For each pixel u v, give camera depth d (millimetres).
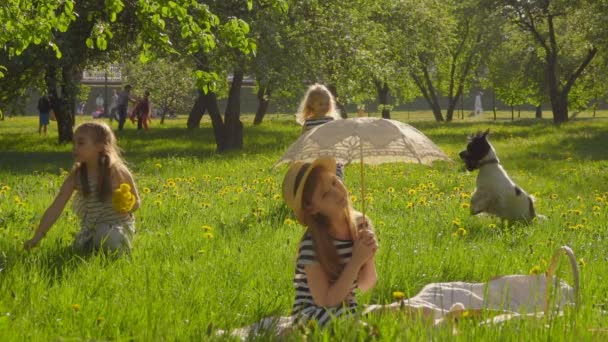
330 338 5406
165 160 26234
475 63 71250
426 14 49219
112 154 9344
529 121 59312
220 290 7578
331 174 5926
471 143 13727
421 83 69562
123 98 46656
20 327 6074
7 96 34031
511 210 13430
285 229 11555
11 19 13484
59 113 35938
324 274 5898
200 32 12969
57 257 8953
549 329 5668
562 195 19375
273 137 38094
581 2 48375
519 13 52594
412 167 24062
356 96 32625
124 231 9328
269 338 5867
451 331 5605
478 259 9469
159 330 5934
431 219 13227
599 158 28859
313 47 31406
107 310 6598
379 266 8648
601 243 11430
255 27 28766
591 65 61438
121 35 29688
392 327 5742
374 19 45812
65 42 29578
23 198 14711
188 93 65625
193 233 10969
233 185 18031
